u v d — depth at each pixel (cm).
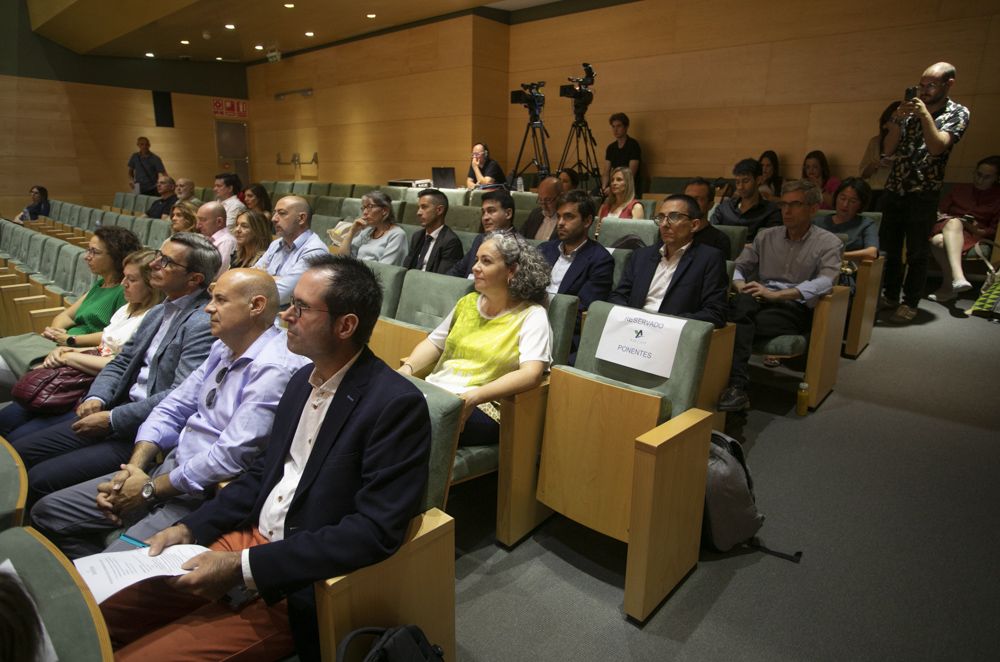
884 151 468
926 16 493
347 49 953
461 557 192
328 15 795
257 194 489
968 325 414
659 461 152
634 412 170
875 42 521
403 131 895
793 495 223
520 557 193
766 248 316
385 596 116
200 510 136
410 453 116
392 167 928
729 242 306
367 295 125
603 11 701
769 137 594
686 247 262
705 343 185
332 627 108
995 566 184
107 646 76
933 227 468
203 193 841
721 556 192
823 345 284
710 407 244
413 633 113
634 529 158
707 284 251
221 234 385
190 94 1172
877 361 352
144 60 1123
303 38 947
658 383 193
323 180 1076
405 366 214
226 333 160
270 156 1205
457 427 133
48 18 881
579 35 728
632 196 443
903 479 232
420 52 839
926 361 351
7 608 77
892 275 447
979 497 220
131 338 216
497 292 200
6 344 269
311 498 120
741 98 607
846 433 269
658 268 271
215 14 777
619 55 694
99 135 1103
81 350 247
